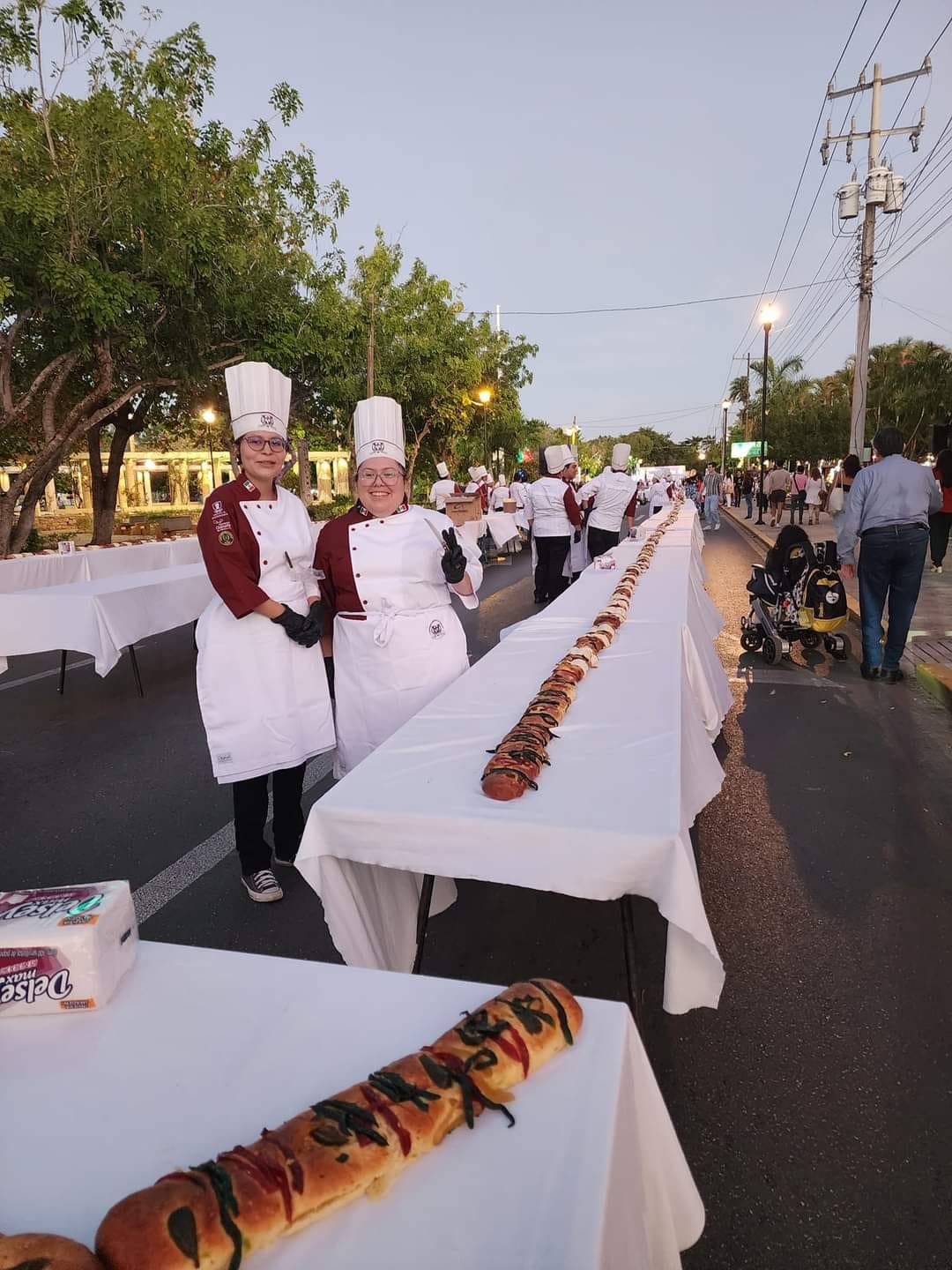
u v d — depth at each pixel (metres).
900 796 4.18
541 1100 1.10
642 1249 1.09
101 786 4.65
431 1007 1.29
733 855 3.58
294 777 3.46
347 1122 1.00
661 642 3.57
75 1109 1.12
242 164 12.82
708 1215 1.85
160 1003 1.32
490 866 1.85
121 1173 1.02
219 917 3.21
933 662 6.50
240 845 3.30
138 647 8.70
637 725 2.44
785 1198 1.89
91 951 1.28
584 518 10.42
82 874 3.62
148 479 36.38
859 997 2.62
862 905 3.15
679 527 10.90
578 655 3.14
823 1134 2.07
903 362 47.75
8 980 1.28
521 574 14.11
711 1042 2.42
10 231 9.94
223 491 3.04
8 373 11.73
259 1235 0.88
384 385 20.08
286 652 3.17
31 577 8.37
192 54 12.16
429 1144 1.01
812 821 3.90
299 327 14.27
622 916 1.91
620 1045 1.20
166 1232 0.84
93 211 10.53
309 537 3.24
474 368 23.45
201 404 17.56
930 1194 1.89
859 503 6.17
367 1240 0.91
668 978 1.79
